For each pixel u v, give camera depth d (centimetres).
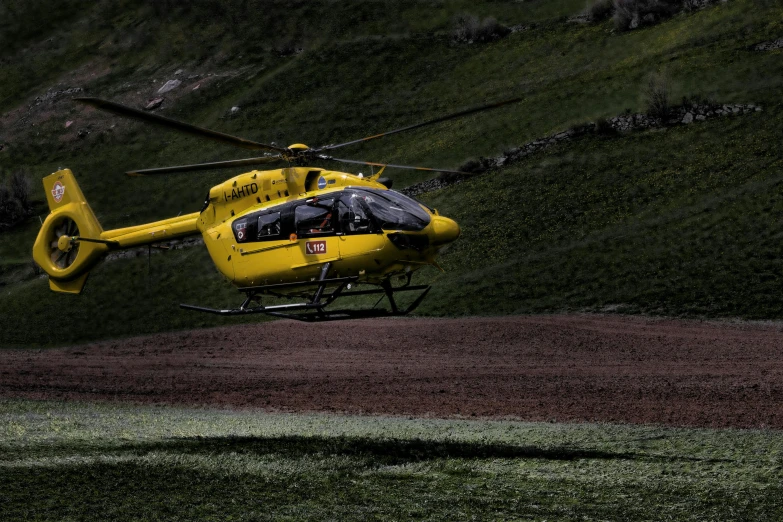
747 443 5753
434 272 15038
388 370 10819
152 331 15488
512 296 13638
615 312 12569
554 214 15675
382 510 4478
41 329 16600
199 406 9094
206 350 13412
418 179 19112
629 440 5972
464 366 10712
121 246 8038
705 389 8456
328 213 6288
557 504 4591
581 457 5478
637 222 14775
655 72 19762
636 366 9956
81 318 16725
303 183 6481
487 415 7762
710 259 13212
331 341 12912
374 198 6212
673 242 13888
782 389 8219
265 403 9119
